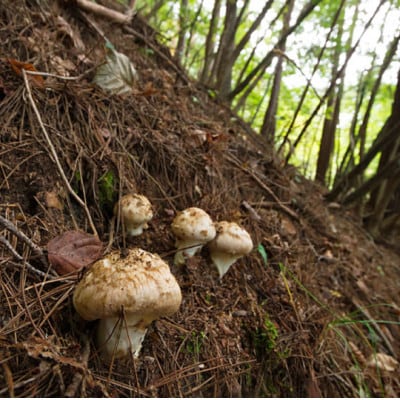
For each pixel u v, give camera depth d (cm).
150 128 62
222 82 119
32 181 43
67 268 37
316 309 59
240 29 149
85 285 30
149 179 56
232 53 118
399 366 62
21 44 56
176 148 62
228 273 54
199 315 45
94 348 33
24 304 32
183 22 115
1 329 30
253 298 52
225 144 77
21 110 48
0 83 47
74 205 47
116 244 46
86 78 61
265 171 86
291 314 53
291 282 60
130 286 29
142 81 80
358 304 72
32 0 66
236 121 115
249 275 56
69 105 52
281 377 46
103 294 29
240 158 82
